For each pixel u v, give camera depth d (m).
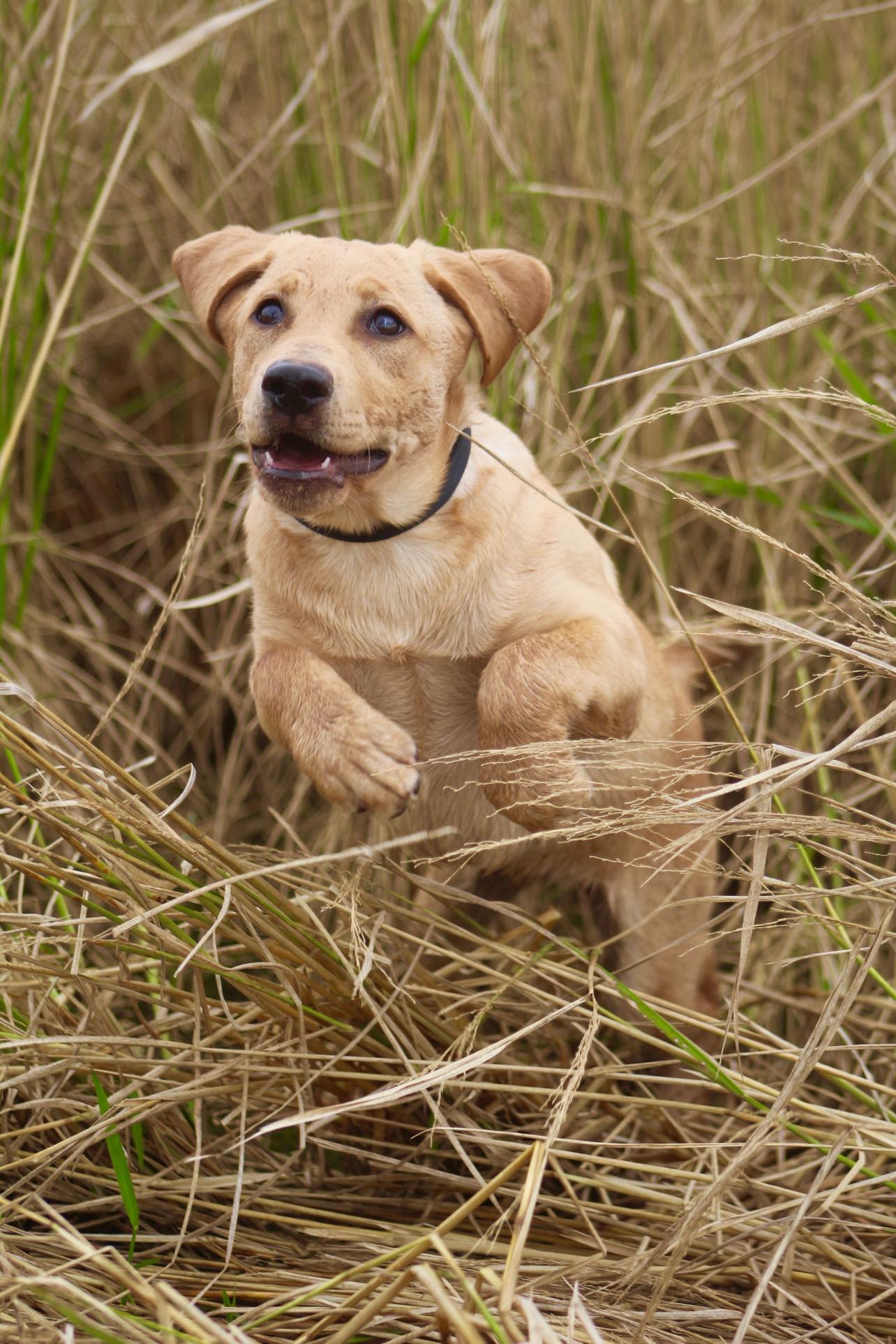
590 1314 2.08
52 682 3.80
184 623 3.97
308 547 2.72
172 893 2.41
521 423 3.96
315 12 4.20
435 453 2.69
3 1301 1.92
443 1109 2.60
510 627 2.74
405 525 2.68
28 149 3.71
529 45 4.24
